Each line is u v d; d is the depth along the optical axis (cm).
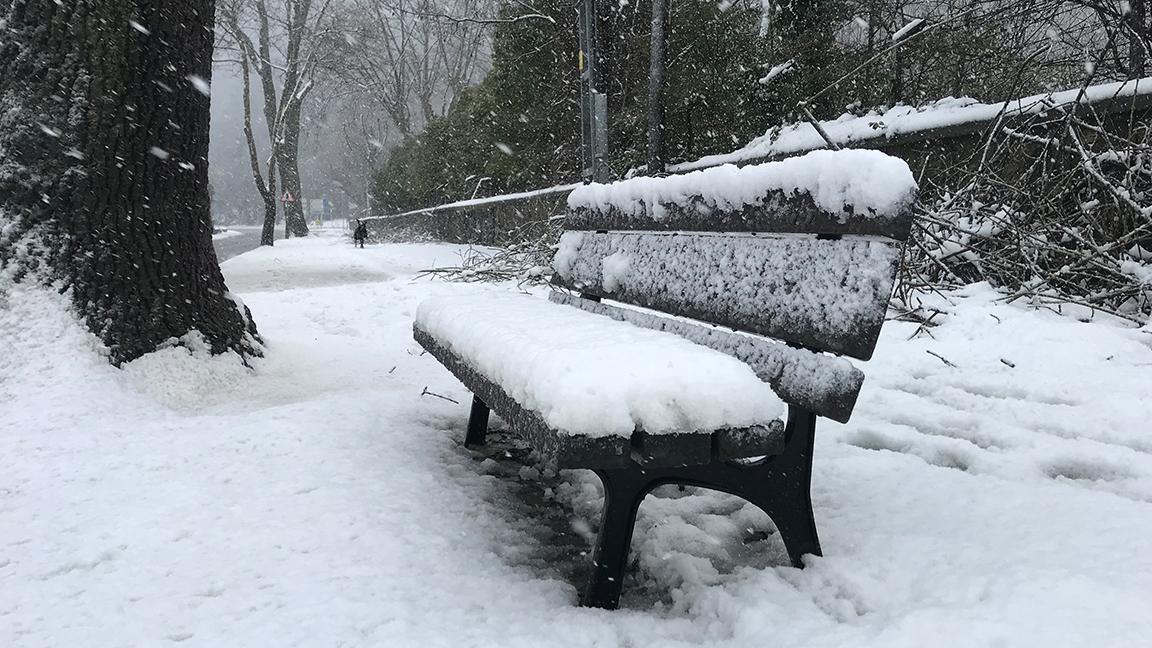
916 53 1059
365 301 762
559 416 149
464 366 236
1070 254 479
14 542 208
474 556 203
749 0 1392
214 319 416
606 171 912
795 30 1178
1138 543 182
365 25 3809
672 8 1432
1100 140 564
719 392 160
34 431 299
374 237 4031
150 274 380
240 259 1717
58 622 166
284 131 3941
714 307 217
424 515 227
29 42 356
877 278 160
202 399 369
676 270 244
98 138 362
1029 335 408
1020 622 143
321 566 191
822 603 166
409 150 3641
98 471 262
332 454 279
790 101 1147
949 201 583
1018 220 516
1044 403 329
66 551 202
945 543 189
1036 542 187
